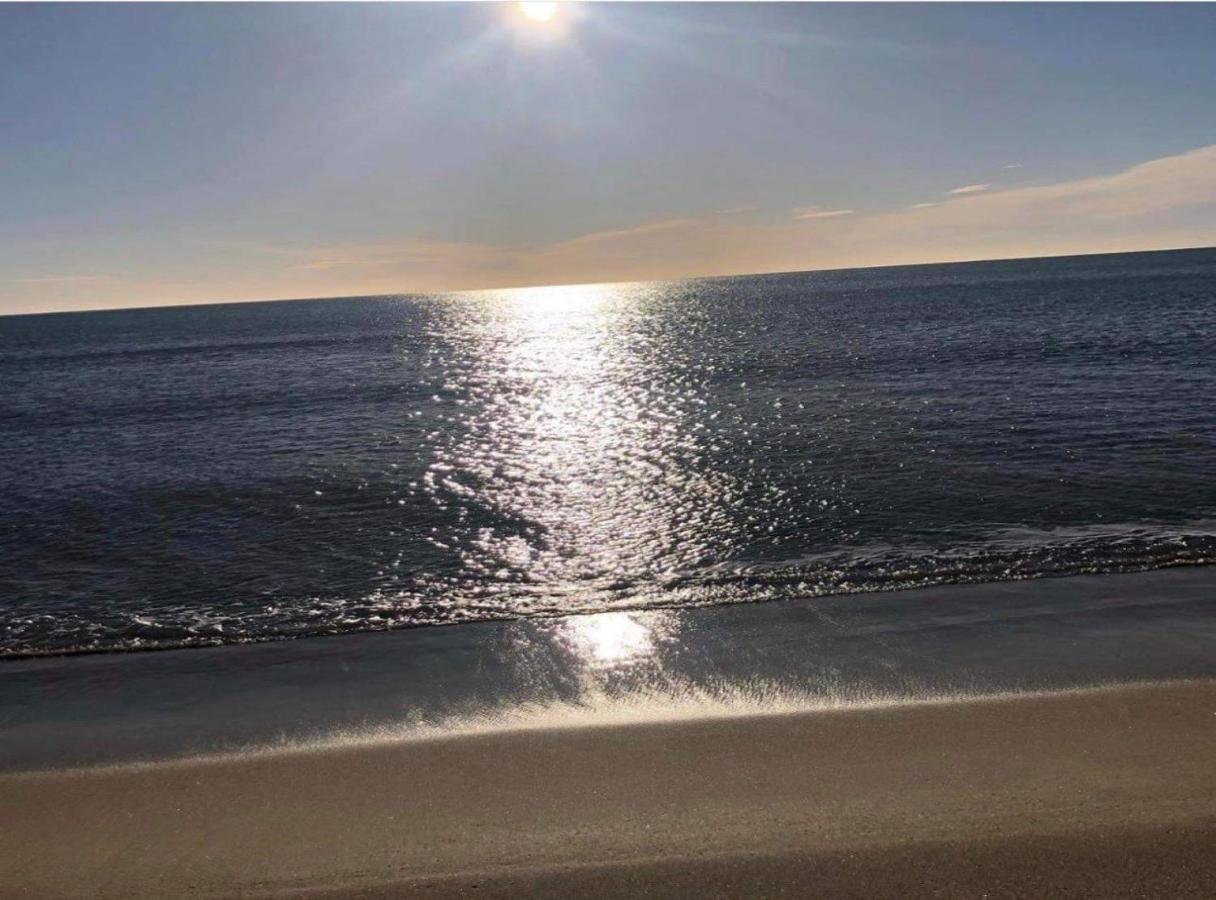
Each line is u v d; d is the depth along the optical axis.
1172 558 9.74
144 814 5.01
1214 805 4.39
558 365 43.03
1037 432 17.72
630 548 11.97
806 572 10.26
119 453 21.66
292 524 13.95
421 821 4.71
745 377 31.84
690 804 4.72
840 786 4.83
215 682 7.62
